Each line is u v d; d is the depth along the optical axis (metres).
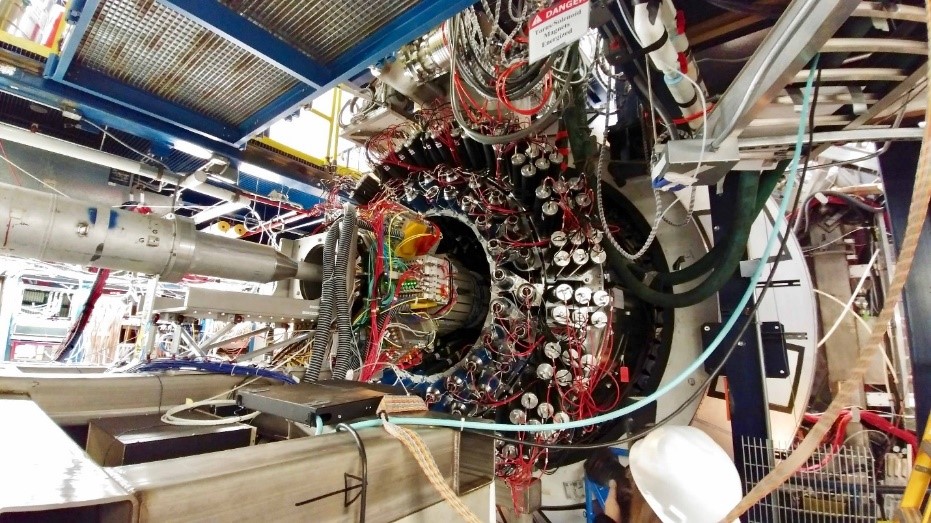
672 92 1.64
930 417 1.40
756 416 2.15
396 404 1.52
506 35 2.11
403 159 2.71
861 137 1.67
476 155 2.43
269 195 4.23
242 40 2.06
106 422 1.53
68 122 3.14
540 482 2.33
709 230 2.50
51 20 2.47
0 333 5.47
